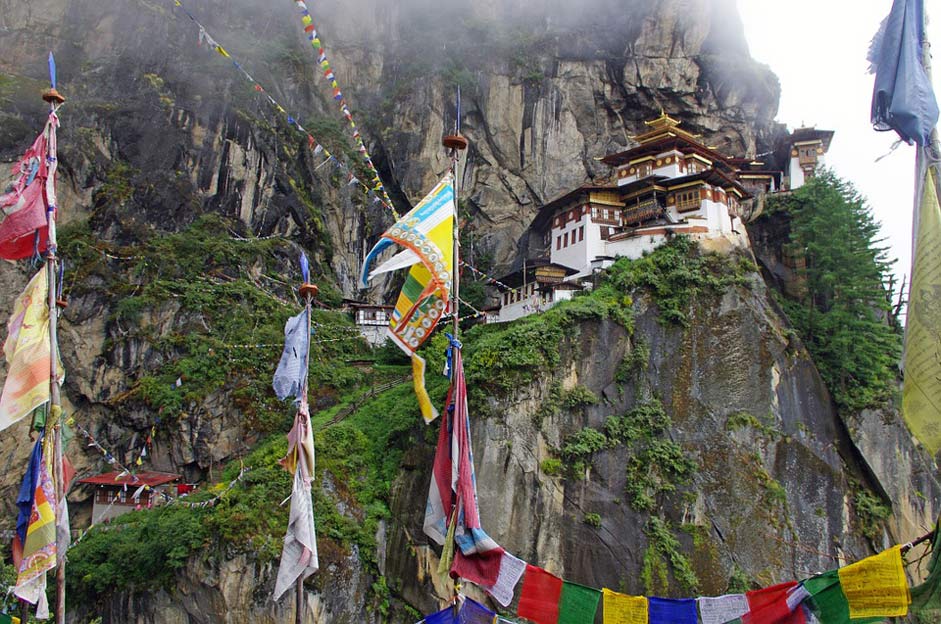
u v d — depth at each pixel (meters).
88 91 57.44
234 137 59.28
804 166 64.94
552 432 38.47
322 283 59.56
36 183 14.48
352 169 66.69
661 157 55.38
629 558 36.28
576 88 71.12
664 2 70.88
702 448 39.81
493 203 68.56
